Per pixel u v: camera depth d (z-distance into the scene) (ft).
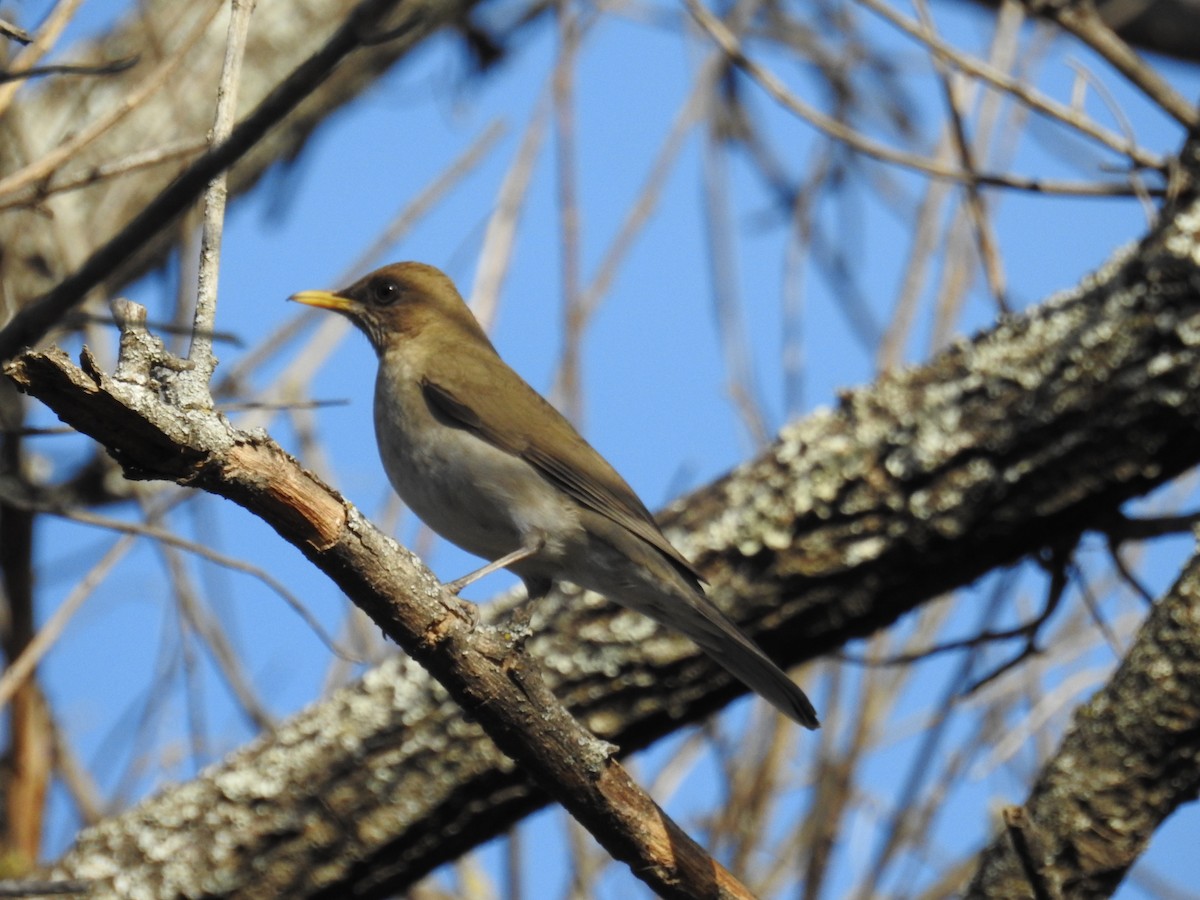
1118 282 32.01
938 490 32.81
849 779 32.42
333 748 33.42
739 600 33.96
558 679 34.14
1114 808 26.55
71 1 24.73
